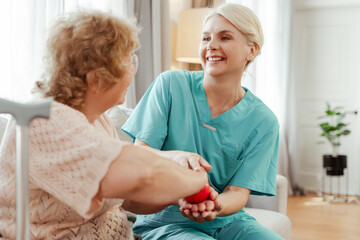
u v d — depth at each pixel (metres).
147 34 2.72
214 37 1.38
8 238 0.88
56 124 0.78
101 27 0.83
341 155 4.46
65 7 2.02
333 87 5.00
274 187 1.48
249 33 1.38
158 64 2.77
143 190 0.76
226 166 1.45
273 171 1.50
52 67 0.85
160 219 1.40
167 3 2.87
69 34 0.84
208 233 1.42
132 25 0.91
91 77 0.84
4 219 0.88
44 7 1.84
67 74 0.84
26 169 0.61
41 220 0.86
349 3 4.80
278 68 4.54
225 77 1.40
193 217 1.13
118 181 0.74
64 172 0.75
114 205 1.01
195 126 1.44
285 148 4.73
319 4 4.93
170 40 3.12
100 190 0.75
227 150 1.44
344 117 4.95
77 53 0.82
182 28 3.03
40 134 0.77
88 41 0.82
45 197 0.85
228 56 1.36
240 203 1.38
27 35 1.80
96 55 0.82
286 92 4.69
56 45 0.84
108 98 0.90
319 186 5.07
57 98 0.85
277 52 4.50
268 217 1.97
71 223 0.90
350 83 4.92
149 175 0.75
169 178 0.79
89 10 0.87
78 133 0.77
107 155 0.74
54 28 0.85
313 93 5.09
